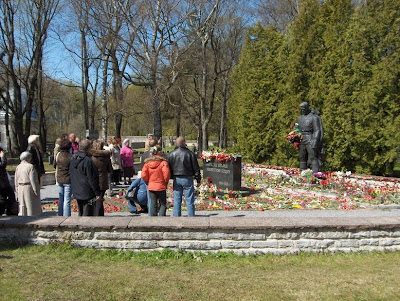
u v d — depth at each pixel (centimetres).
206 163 1373
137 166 2173
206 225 577
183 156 778
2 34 2686
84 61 2892
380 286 472
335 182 1280
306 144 1426
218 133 4753
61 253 565
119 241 581
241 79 2384
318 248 592
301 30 1931
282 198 1142
